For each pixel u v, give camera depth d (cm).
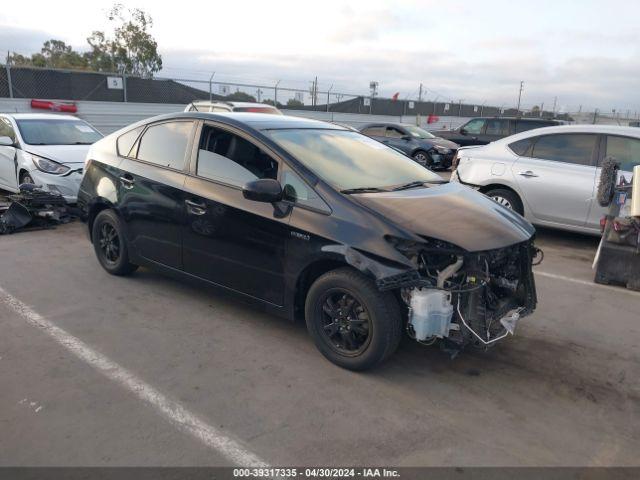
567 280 577
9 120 880
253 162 400
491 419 312
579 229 696
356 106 2677
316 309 364
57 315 443
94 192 525
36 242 667
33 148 804
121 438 285
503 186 752
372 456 276
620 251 549
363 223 337
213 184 416
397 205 354
